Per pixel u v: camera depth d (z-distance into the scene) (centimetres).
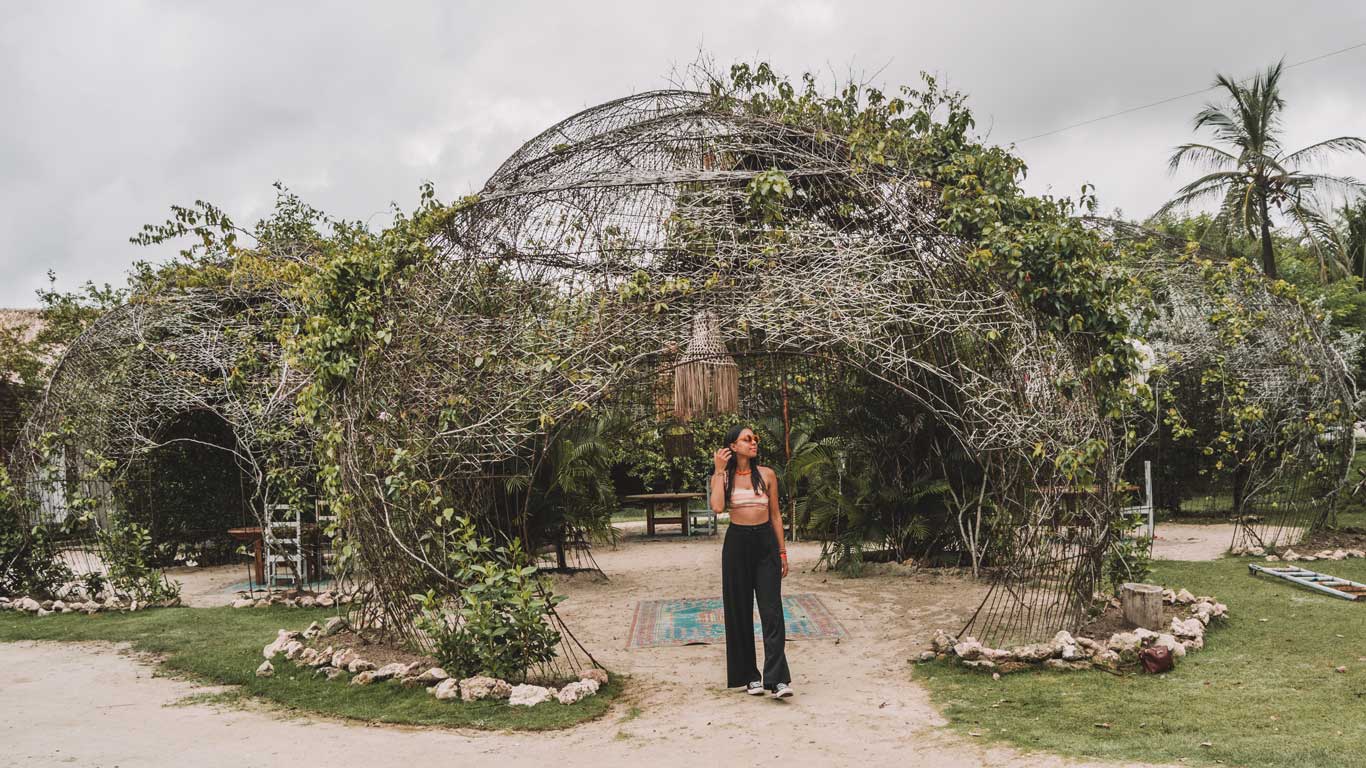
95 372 980
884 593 909
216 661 660
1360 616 682
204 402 963
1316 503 1090
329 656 624
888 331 632
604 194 619
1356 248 2836
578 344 586
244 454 1248
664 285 573
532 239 623
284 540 987
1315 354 1074
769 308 573
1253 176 2242
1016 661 574
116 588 951
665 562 1245
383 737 473
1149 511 1123
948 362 675
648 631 761
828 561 1098
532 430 615
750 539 548
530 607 554
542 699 525
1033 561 661
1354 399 1177
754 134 663
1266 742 408
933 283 622
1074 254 605
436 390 604
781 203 599
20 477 998
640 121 687
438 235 650
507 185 678
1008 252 596
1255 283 1089
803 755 431
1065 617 664
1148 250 1154
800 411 1377
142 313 980
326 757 441
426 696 541
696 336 587
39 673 647
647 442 1446
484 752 444
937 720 478
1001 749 423
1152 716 458
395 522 613
